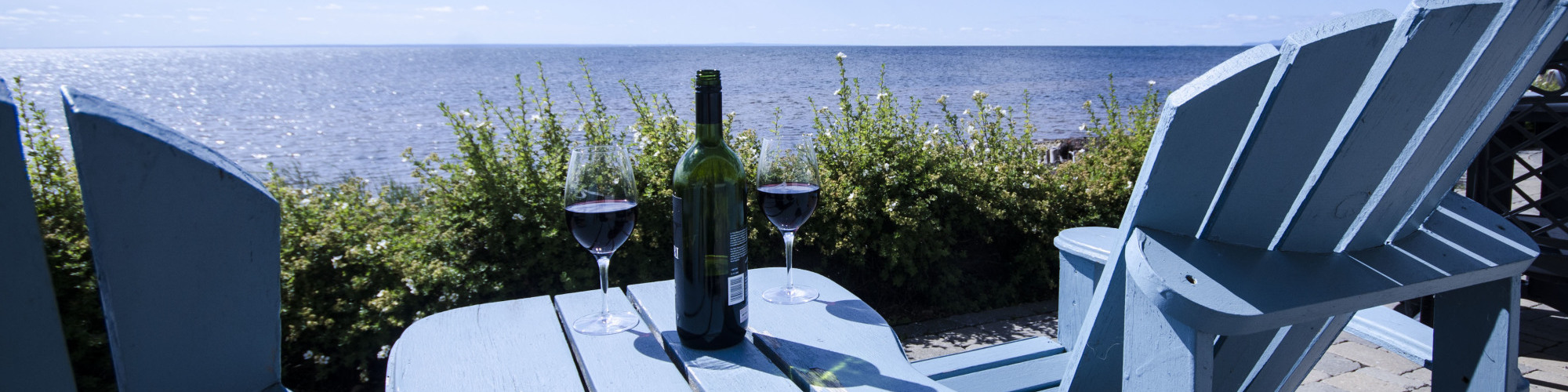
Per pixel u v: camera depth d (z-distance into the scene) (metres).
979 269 4.11
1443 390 1.50
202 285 0.80
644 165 3.36
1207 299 1.01
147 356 0.80
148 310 0.78
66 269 2.56
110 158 0.72
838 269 3.76
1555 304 3.10
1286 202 1.11
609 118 3.55
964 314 3.77
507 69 81.88
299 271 2.94
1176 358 1.07
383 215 3.51
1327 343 1.50
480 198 3.20
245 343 0.85
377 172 11.88
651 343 1.28
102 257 0.74
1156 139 1.09
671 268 3.31
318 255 3.02
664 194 3.28
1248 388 1.51
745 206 1.23
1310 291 1.07
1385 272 1.16
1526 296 3.21
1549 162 3.00
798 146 1.51
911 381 1.13
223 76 69.12
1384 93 0.95
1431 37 0.90
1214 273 1.08
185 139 0.77
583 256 3.22
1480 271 1.24
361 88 46.47
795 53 148.00
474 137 3.29
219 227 0.79
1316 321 1.40
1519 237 1.34
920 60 91.00
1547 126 3.43
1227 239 1.15
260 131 19.86
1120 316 1.32
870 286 3.85
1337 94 1.00
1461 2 0.87
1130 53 129.00
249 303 0.84
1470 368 1.45
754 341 1.31
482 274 3.08
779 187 1.50
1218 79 1.03
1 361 0.73
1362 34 0.96
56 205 2.64
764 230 3.47
